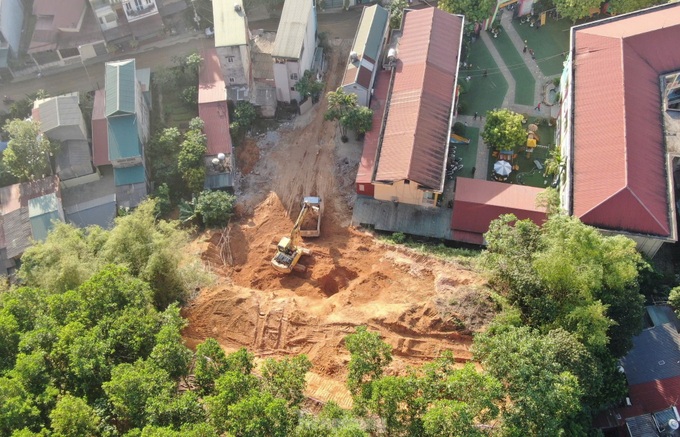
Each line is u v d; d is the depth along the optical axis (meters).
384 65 93.50
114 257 62.81
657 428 60.09
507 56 102.00
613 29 88.62
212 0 104.44
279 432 40.12
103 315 51.75
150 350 50.12
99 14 103.56
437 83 87.38
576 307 54.53
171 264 63.53
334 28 110.94
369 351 46.69
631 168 72.50
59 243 63.19
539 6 107.38
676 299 64.69
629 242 58.47
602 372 54.47
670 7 91.69
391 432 42.94
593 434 55.28
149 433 39.75
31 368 45.38
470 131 92.56
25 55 106.69
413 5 113.06
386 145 81.56
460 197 79.19
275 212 83.75
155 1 107.19
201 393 46.41
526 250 60.38
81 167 87.00
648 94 81.31
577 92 82.88
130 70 91.56
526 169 87.75
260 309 66.62
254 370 58.34
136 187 85.25
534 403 43.91
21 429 41.84
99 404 45.50
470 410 41.62
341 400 55.25
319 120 96.50
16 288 59.53
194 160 85.75
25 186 84.75
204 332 64.75
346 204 84.31
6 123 96.25
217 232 80.56
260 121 97.12
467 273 68.62
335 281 73.56
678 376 62.91
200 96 94.31
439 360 47.78
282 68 92.62
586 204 72.06
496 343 48.34
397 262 72.00
